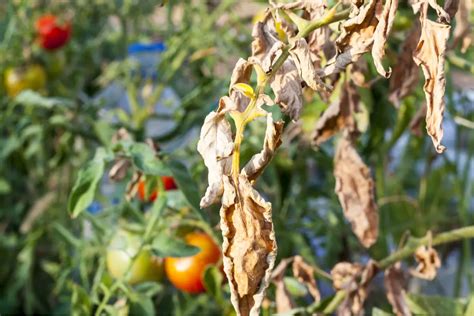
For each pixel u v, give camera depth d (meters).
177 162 0.80
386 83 0.85
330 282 0.78
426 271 0.74
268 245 0.53
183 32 1.19
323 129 0.74
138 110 1.21
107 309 0.84
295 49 0.55
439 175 1.15
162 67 1.18
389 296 0.74
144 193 0.89
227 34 1.16
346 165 0.74
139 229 0.90
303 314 0.77
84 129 1.20
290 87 0.56
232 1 1.15
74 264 1.01
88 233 1.22
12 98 1.31
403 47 0.70
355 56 0.56
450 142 1.47
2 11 1.46
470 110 1.08
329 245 1.03
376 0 0.55
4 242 1.26
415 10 0.54
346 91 0.72
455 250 1.22
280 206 1.00
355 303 0.74
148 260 0.89
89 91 1.36
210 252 0.87
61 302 1.19
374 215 0.74
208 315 1.02
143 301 0.84
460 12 0.69
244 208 0.52
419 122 0.79
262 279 0.53
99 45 1.38
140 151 0.80
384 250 0.99
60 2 1.40
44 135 1.26
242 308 0.53
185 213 0.88
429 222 1.11
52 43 1.30
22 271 1.20
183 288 0.89
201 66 1.20
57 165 1.23
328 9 0.61
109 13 1.38
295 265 0.76
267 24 0.61
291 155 0.94
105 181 1.23
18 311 1.30
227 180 0.53
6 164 1.31
